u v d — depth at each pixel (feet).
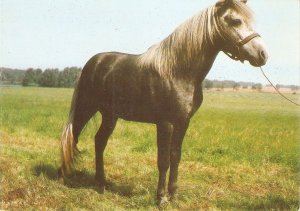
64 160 15.94
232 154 17.83
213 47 13.94
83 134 17.53
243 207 15.03
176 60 13.87
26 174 16.92
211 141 18.02
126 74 14.80
